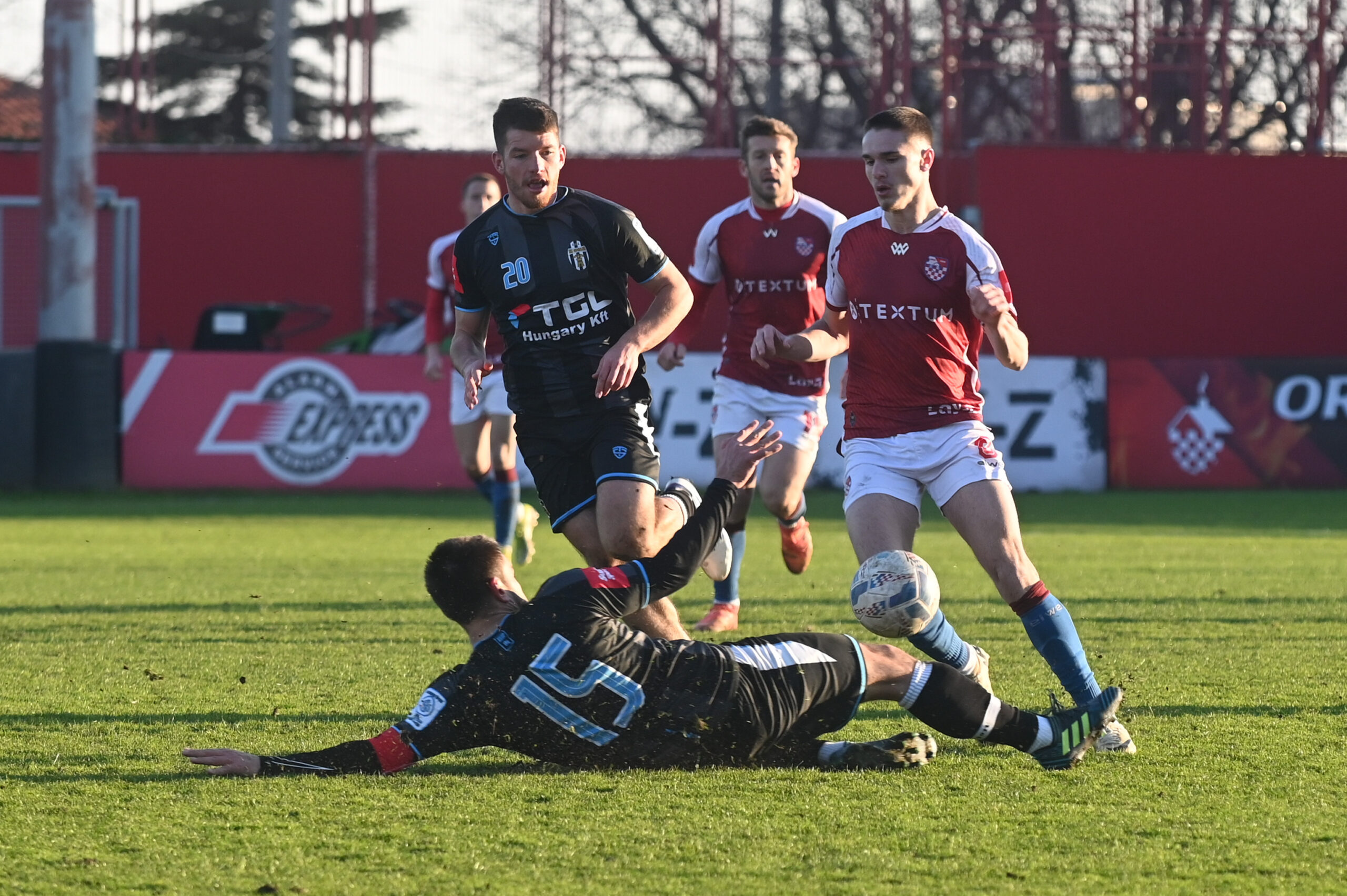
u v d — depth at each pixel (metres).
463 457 35.94
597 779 14.27
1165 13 90.69
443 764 14.94
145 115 87.50
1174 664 21.09
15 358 63.56
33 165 82.50
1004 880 11.33
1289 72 93.44
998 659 21.55
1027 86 90.19
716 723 14.04
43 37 61.41
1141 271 83.19
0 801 13.59
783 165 26.02
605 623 13.87
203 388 63.16
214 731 16.72
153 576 33.12
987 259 16.67
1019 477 65.19
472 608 14.20
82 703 18.30
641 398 18.27
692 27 90.25
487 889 11.12
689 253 83.38
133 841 12.33
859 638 23.92
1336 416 66.56
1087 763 15.05
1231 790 14.00
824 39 94.50
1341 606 27.64
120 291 81.56
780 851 12.04
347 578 32.84
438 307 36.62
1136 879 11.35
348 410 63.38
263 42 123.50
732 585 24.88
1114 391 65.81
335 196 83.44
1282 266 83.56
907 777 14.43
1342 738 16.19
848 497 17.20
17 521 49.72
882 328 16.94
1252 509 55.44
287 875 11.46
